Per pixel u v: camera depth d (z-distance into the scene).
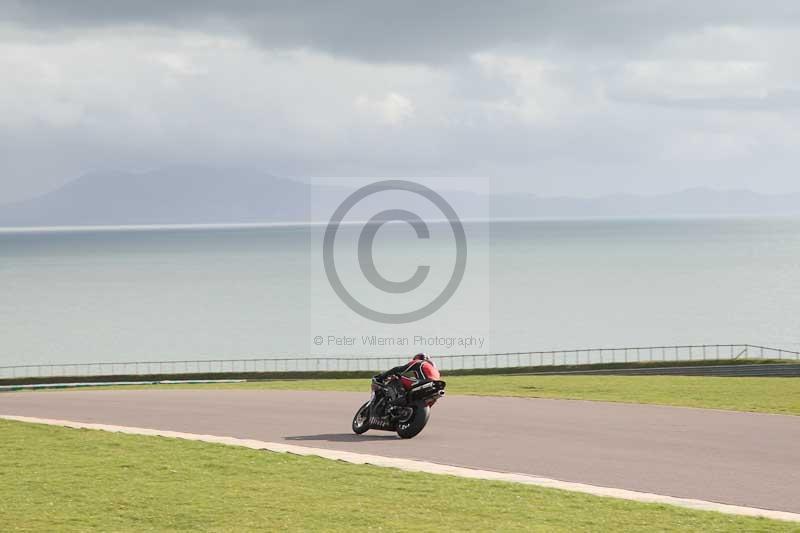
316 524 42.31
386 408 70.44
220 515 43.91
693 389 107.25
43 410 93.94
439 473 55.00
